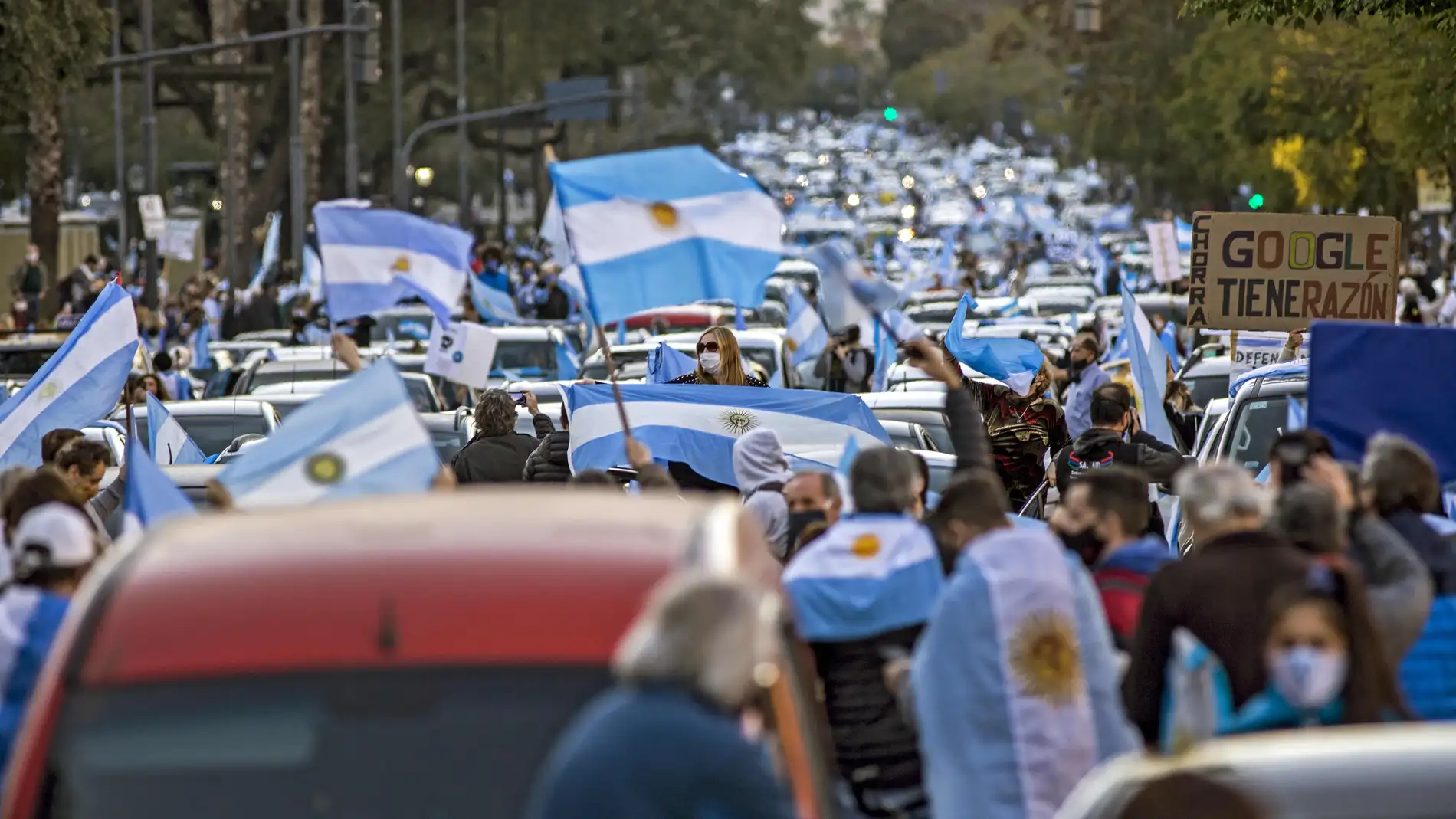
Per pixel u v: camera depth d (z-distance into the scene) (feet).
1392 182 345.51
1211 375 138.31
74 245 380.78
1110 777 28.17
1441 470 61.62
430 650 29.76
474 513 33.63
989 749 40.98
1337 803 27.37
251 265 433.89
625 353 148.46
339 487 46.16
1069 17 515.91
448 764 28.94
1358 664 38.29
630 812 27.30
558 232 80.18
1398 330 61.62
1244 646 42.45
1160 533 76.59
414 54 526.57
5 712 42.86
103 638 30.35
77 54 228.43
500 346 164.66
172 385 161.99
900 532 46.19
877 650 45.37
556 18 525.34
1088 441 78.48
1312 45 354.13
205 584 31.04
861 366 166.20
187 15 506.07
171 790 29.09
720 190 65.36
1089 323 180.55
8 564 49.98
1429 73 242.58
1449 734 28.48
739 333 154.71
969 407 51.98
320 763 29.07
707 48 550.77
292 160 390.63
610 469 81.51
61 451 62.08
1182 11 146.41
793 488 56.39
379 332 203.82
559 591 30.45
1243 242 109.29
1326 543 44.32
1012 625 41.14
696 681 27.81
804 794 29.76
